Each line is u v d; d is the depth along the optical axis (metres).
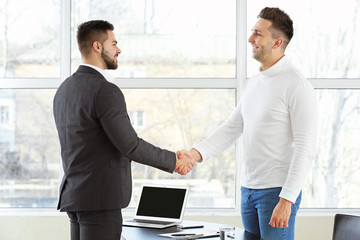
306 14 4.82
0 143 4.82
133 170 4.84
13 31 4.80
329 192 4.85
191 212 4.82
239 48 4.81
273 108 2.97
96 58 2.92
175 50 4.83
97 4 4.82
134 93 4.82
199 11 4.84
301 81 2.94
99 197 2.70
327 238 4.66
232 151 4.85
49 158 4.83
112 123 2.68
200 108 4.83
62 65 4.79
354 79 4.78
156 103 4.83
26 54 4.82
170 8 4.84
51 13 4.81
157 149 2.93
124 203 2.76
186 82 4.80
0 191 4.83
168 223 3.57
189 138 4.84
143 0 4.83
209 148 3.49
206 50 4.84
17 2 4.80
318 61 4.83
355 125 4.84
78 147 2.74
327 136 4.84
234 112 3.52
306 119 2.90
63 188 2.80
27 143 4.82
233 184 4.86
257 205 3.03
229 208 4.86
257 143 3.02
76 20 4.81
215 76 4.84
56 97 2.90
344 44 4.82
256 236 3.10
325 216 4.65
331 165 4.84
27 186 4.84
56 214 4.71
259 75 3.13
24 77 4.82
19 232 4.64
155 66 4.83
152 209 3.66
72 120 2.76
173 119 4.83
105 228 2.71
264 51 3.03
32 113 4.81
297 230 4.66
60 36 4.82
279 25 3.01
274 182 2.96
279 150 2.97
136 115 4.82
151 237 3.12
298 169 2.86
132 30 4.83
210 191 4.86
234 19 4.85
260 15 3.10
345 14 4.83
